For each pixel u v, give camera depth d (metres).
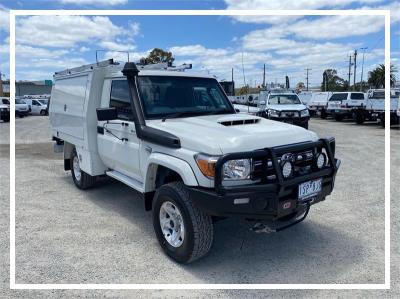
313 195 4.05
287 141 4.06
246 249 4.40
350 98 24.36
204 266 4.01
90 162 5.91
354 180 7.49
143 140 4.48
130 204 6.07
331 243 4.54
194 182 3.72
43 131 18.69
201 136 3.88
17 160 10.02
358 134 16.08
